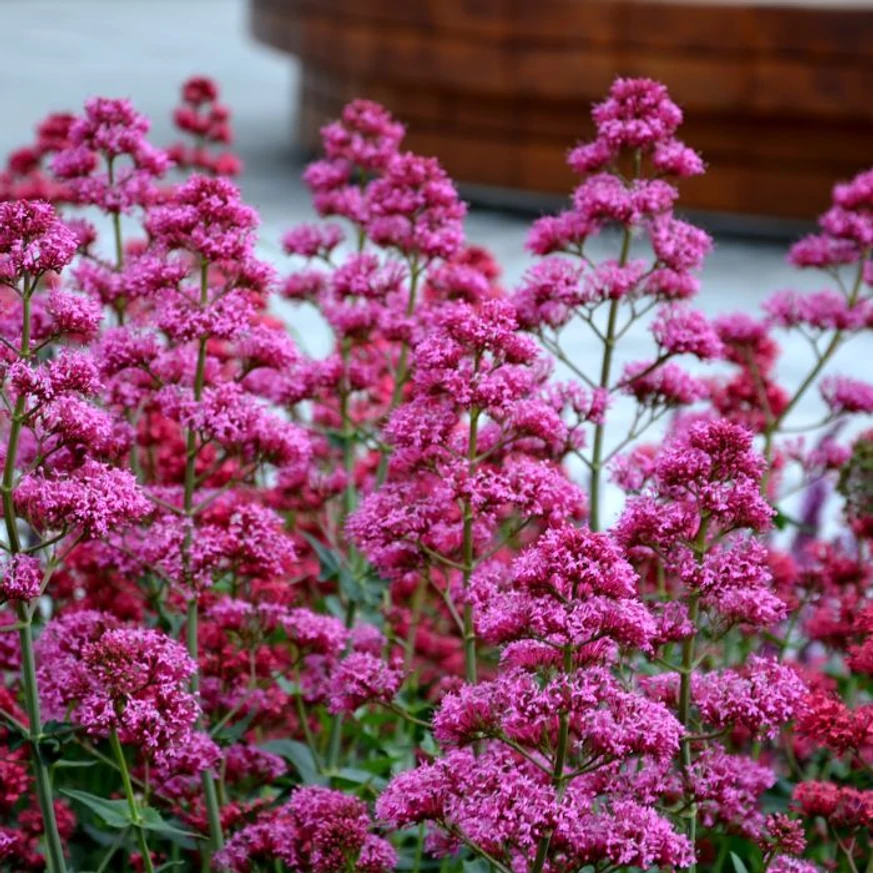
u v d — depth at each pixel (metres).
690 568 4.09
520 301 5.54
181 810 5.05
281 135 26.50
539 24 20.77
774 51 19.80
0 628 4.09
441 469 4.64
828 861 5.04
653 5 20.09
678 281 5.64
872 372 14.84
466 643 4.67
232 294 4.96
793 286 18.39
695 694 4.19
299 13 23.98
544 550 3.63
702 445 4.11
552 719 3.77
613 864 3.66
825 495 7.41
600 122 5.68
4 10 42.91
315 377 5.92
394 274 5.91
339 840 4.26
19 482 4.07
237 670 5.27
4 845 4.52
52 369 4.11
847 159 20.16
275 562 4.94
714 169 20.70
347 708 4.82
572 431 5.34
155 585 5.38
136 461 5.47
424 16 21.61
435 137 22.33
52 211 4.08
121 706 4.17
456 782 3.79
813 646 6.70
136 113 5.79
